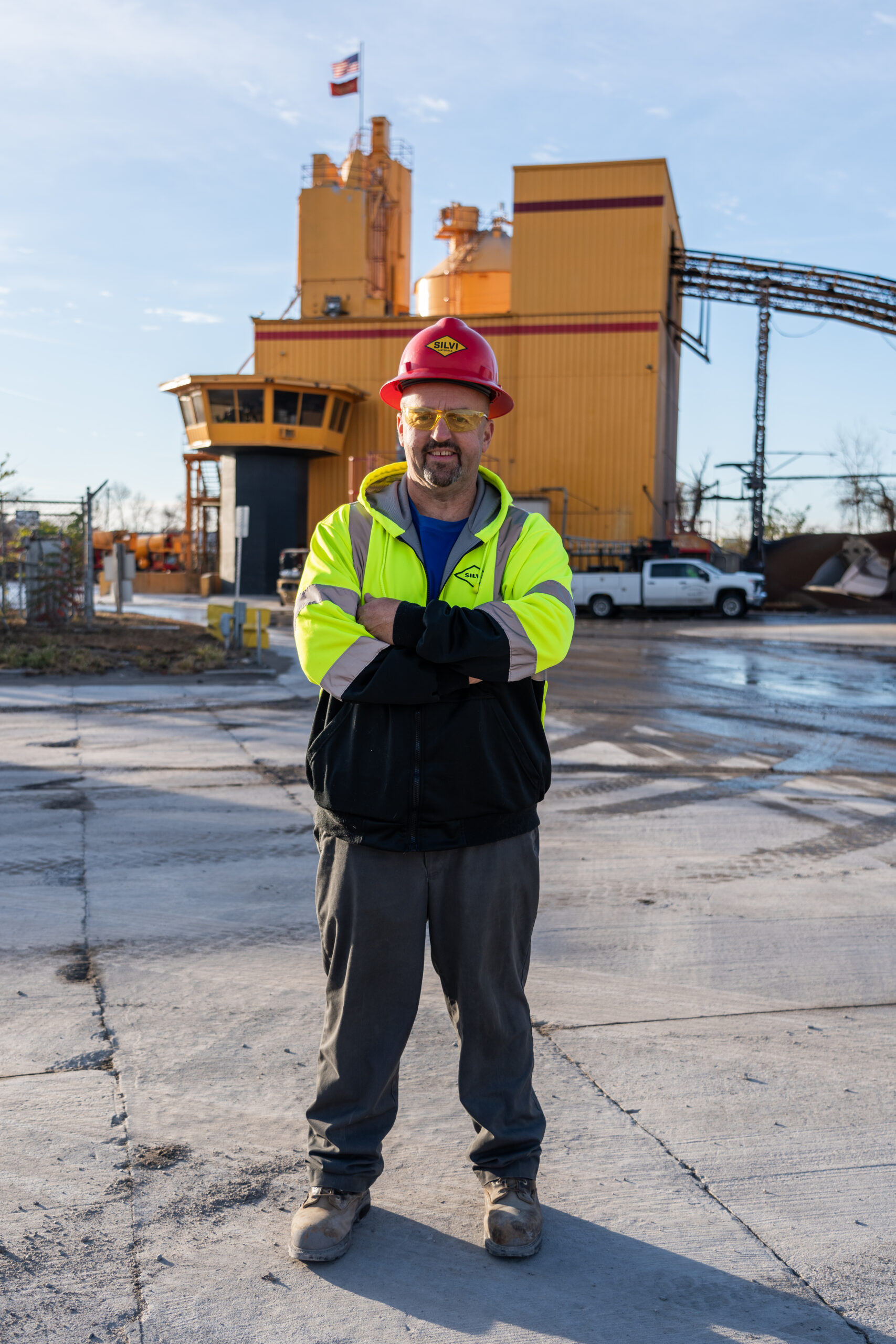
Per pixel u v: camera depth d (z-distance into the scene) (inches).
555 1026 134.7
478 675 85.3
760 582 1251.2
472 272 1868.8
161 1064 121.8
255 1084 117.2
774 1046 129.6
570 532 1598.2
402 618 85.4
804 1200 97.3
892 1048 129.8
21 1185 97.0
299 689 503.8
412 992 92.3
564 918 179.2
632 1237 91.7
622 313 1576.0
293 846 222.8
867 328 1668.3
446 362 87.3
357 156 1818.4
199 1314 80.4
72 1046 126.3
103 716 415.2
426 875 90.1
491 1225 88.8
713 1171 101.7
